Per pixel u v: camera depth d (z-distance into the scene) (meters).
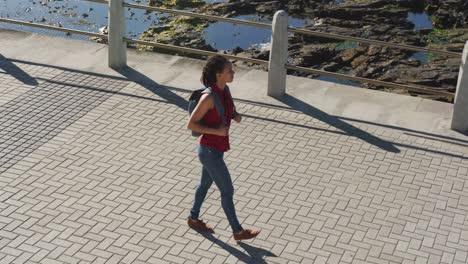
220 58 6.57
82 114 9.36
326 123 9.29
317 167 8.30
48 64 10.77
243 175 8.09
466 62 8.81
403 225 7.33
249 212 7.46
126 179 7.99
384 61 17.20
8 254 6.77
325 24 20.23
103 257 6.77
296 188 7.89
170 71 10.67
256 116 9.40
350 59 17.39
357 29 19.73
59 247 6.89
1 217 7.28
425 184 8.04
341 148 8.71
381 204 7.66
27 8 22.48
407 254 6.91
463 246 7.04
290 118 9.38
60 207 7.48
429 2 21.45
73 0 23.23
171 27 20.11
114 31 10.53
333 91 10.16
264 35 19.73
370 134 9.04
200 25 20.33
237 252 6.88
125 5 10.48
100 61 10.93
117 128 9.04
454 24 20.33
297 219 7.38
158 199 7.66
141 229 7.18
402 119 9.41
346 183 8.01
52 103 9.62
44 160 8.30
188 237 7.07
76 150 8.52
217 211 7.48
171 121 9.24
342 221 7.36
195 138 8.85
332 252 6.91
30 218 7.29
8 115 9.26
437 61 17.11
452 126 9.17
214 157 6.68
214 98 6.55
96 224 7.23
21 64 10.74
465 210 7.60
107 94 9.92
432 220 7.42
